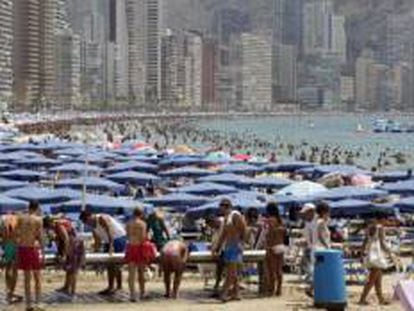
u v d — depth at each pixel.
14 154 141.62
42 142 179.50
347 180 117.00
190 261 50.53
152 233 58.06
